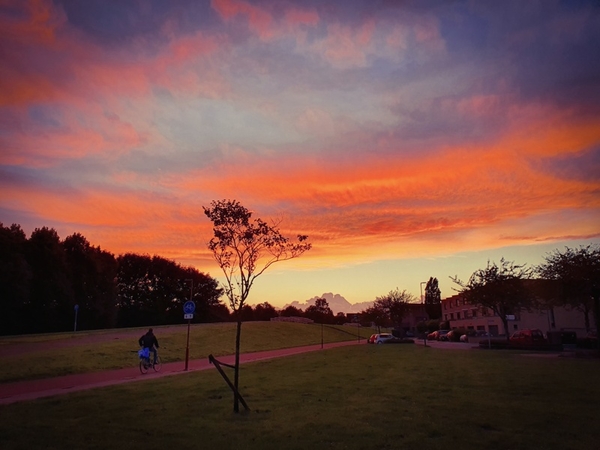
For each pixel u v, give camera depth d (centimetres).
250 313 13162
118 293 9175
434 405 1216
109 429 979
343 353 3706
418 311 11669
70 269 7431
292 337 6512
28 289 6353
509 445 838
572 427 967
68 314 7194
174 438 902
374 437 898
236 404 1137
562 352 3434
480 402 1258
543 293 4022
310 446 838
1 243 6162
